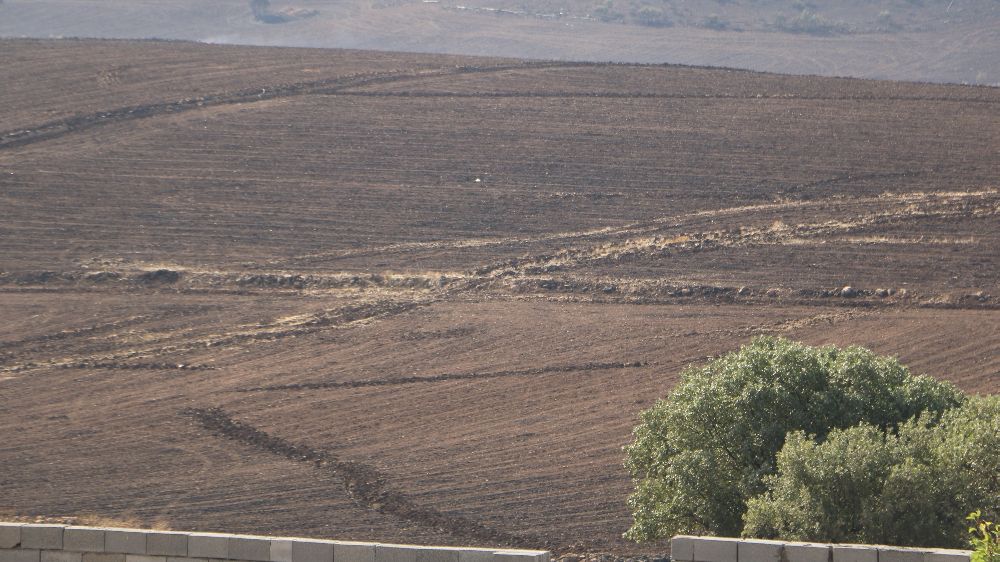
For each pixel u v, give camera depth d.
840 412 66.50
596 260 156.25
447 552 43.09
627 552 84.94
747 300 141.50
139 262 159.50
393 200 177.38
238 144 197.12
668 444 70.44
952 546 56.38
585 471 100.31
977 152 183.50
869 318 133.38
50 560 45.97
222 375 126.38
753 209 169.00
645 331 134.25
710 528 66.00
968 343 124.25
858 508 58.25
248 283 153.88
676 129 199.62
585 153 191.12
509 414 114.06
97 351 133.75
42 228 168.38
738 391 68.00
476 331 137.12
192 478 100.62
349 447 107.31
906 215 161.88
